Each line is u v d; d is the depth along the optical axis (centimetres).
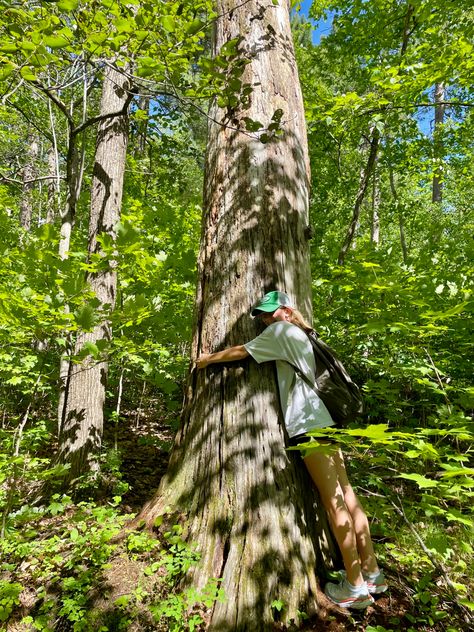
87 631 169
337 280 380
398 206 829
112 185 421
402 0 587
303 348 196
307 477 204
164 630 168
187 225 521
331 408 194
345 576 179
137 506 326
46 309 209
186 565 181
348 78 712
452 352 378
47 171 829
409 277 381
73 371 371
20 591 186
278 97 252
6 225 339
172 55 211
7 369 397
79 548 207
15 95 466
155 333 363
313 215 753
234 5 265
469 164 855
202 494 200
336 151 741
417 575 210
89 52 211
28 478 254
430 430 154
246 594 171
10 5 178
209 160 256
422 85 496
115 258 246
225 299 222
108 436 493
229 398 208
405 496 287
